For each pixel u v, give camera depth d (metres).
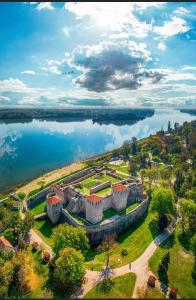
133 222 126.94
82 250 96.69
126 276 85.44
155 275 86.00
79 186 142.12
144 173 180.00
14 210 139.38
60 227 101.56
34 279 85.75
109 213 124.44
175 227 116.06
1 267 87.38
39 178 193.62
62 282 82.31
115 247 102.69
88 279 84.94
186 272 86.94
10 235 109.19
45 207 141.12
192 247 93.56
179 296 77.56
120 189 123.38
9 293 79.12
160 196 123.19
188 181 157.12
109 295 77.31
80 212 126.75
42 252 101.12
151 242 105.31
